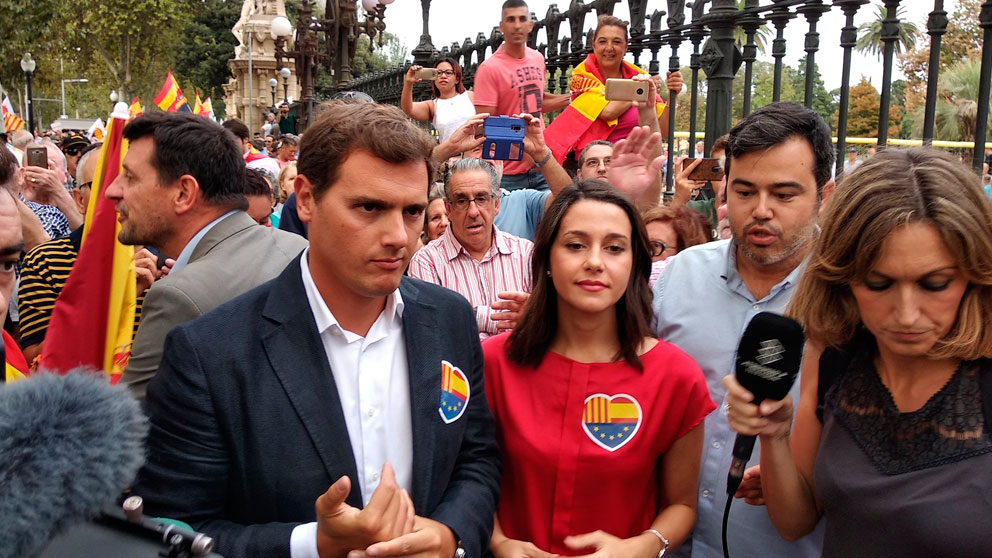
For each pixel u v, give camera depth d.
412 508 1.74
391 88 9.41
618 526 2.22
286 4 36.00
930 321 1.63
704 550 2.45
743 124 2.35
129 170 2.57
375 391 1.91
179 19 42.78
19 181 5.30
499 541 2.23
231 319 1.83
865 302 1.71
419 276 3.85
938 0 2.80
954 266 1.60
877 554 1.72
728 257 2.53
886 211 1.62
